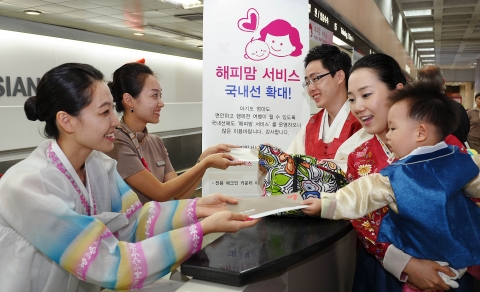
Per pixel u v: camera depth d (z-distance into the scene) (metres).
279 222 1.33
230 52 2.19
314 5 3.03
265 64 2.20
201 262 1.01
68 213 1.06
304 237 1.17
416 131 1.16
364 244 1.33
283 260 1.02
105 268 1.04
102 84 1.19
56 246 1.06
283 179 1.41
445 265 1.14
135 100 1.93
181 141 7.25
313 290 1.38
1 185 1.11
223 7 2.17
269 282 1.13
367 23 5.67
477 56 19.92
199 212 1.35
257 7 2.17
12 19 8.09
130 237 1.39
